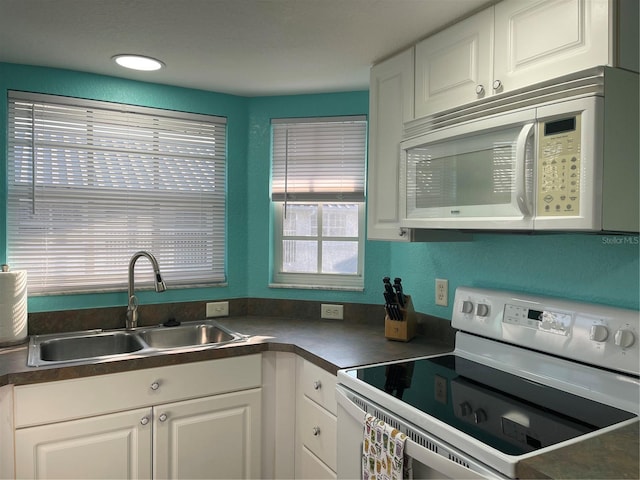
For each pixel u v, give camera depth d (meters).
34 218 2.23
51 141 2.25
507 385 1.55
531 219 1.32
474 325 1.83
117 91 2.37
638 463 1.00
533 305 1.63
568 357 1.49
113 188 2.39
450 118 1.66
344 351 1.96
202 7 1.62
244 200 2.71
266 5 1.60
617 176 1.21
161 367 1.89
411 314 2.17
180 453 1.94
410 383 1.56
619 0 1.21
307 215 2.74
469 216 1.53
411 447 1.25
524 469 1.00
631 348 1.33
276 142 2.70
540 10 1.35
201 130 2.60
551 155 1.26
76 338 2.17
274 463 2.14
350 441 1.57
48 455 1.70
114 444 1.81
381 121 2.05
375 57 2.06
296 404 2.10
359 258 2.67
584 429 1.20
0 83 2.14
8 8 1.63
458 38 1.64
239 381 2.05
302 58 2.08
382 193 2.04
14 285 2.00
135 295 2.43
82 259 2.33
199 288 2.60
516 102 1.40
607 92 1.19
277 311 2.69
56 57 2.09
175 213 2.55
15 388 1.65
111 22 1.74
